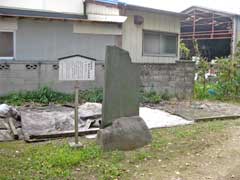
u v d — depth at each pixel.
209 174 4.74
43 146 5.72
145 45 12.97
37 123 7.13
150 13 12.89
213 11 22.12
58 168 4.69
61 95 10.31
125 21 12.12
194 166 5.03
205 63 12.88
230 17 21.08
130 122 6.00
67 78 5.49
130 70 6.12
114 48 5.91
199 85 12.82
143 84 10.88
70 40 11.09
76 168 4.74
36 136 6.21
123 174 4.62
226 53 23.08
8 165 4.79
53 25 10.77
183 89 11.70
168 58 13.86
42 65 10.27
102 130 5.80
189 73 11.73
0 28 10.00
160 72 11.16
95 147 5.62
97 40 11.52
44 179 4.32
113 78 5.92
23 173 4.50
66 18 10.82
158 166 4.99
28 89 10.13
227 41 22.97
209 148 5.91
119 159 5.18
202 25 23.67
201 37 23.66
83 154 5.22
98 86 11.09
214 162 5.21
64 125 7.11
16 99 9.55
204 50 24.09
